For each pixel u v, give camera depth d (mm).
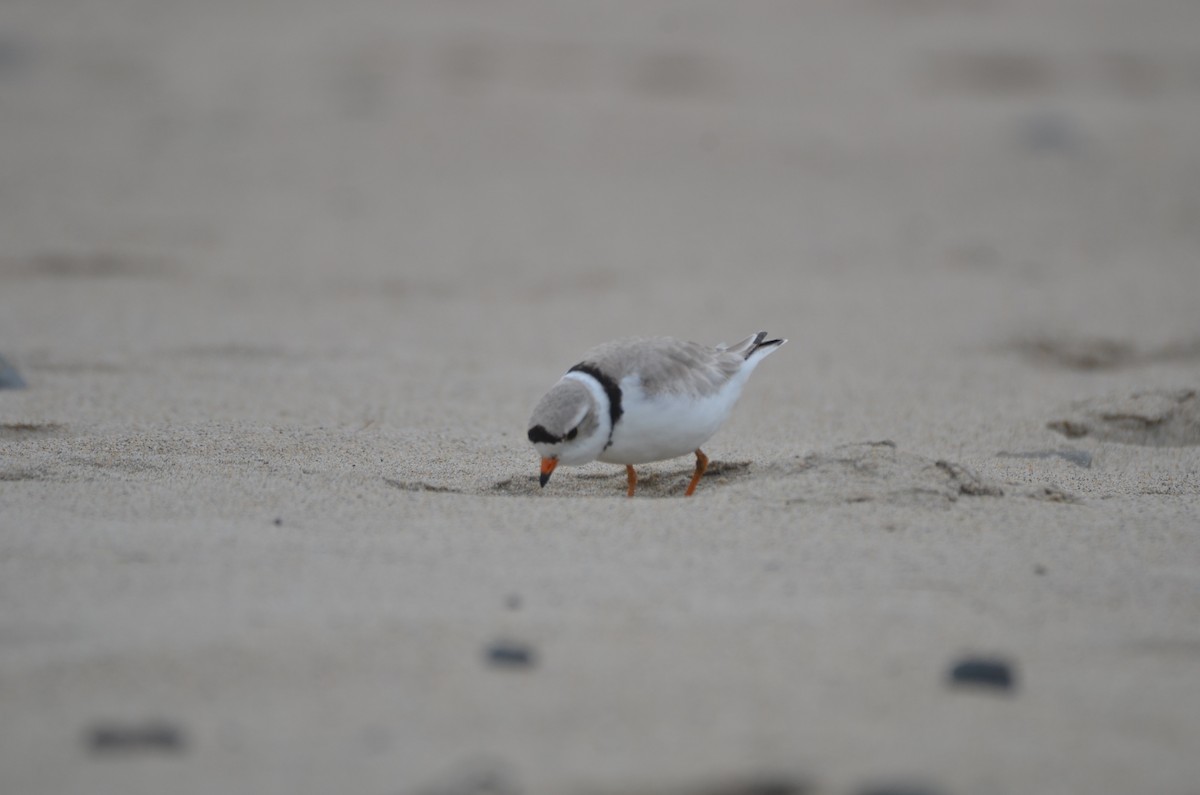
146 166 26016
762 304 17422
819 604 6270
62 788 4441
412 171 26047
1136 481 9273
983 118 30859
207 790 4434
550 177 25797
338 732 4859
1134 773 4625
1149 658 5715
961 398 12555
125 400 11344
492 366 13906
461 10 41438
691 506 7891
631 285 18719
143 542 7039
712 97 32625
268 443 9609
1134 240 21688
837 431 11141
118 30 39438
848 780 4508
